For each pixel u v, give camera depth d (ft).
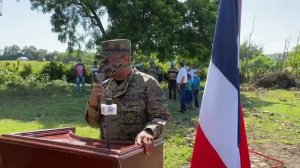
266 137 37.47
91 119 10.91
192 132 37.55
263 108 60.90
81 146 8.55
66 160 8.70
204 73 106.73
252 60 136.67
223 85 11.12
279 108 61.41
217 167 11.00
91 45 90.74
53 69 103.65
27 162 9.28
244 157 11.56
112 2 82.89
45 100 64.13
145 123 10.62
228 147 10.96
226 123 11.02
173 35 82.99
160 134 9.87
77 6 90.12
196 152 11.27
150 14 83.61
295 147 32.63
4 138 9.50
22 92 74.38
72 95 71.67
